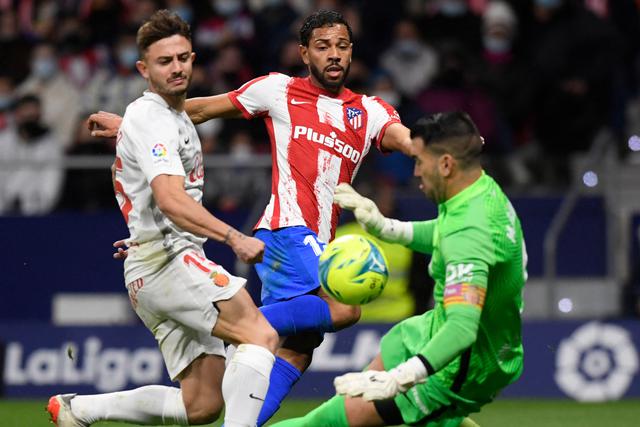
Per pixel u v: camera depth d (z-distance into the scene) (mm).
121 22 54375
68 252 43000
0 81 51438
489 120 47125
